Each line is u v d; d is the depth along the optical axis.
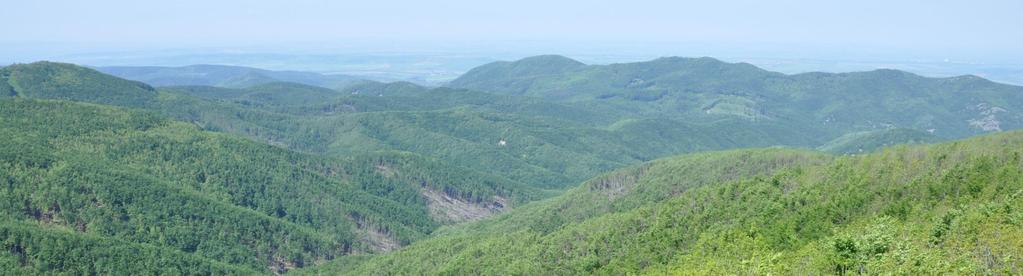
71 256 176.62
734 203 152.50
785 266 96.94
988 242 84.19
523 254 164.25
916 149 158.25
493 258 168.88
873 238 95.81
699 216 150.88
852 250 93.19
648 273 127.44
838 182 147.12
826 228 124.12
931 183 130.75
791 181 157.75
